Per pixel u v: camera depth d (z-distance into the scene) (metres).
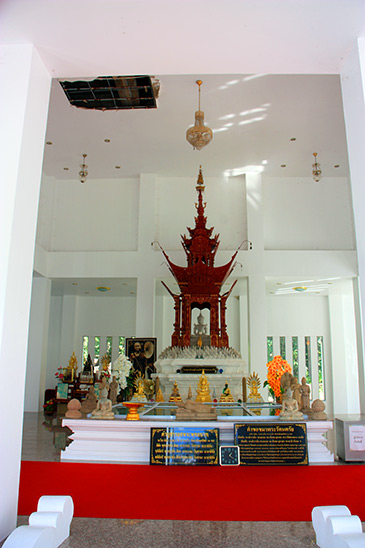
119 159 15.27
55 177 16.88
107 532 3.41
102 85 10.53
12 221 3.36
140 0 3.39
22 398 3.46
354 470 5.62
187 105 12.09
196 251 12.83
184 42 3.89
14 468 3.30
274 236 16.34
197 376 11.09
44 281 15.48
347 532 2.94
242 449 5.90
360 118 3.80
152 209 15.98
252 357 14.48
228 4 3.44
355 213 3.89
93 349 19.09
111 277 15.46
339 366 17.92
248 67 4.30
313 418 6.64
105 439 6.42
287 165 15.68
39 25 3.63
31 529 2.91
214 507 4.02
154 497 4.32
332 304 18.47
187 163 15.54
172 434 5.92
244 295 18.31
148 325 14.92
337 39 3.85
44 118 4.02
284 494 4.45
